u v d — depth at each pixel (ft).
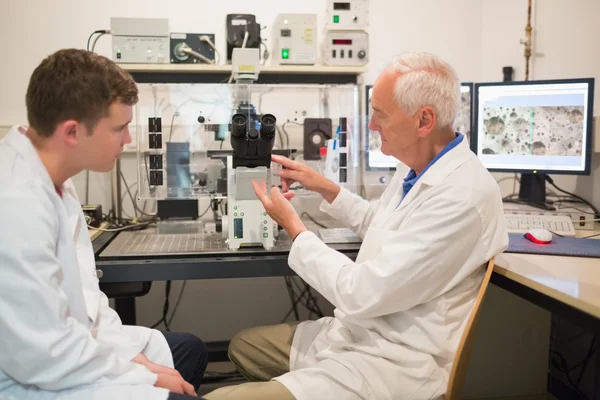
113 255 5.38
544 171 7.15
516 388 6.86
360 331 4.69
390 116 4.60
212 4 8.14
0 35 7.76
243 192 5.56
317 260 4.69
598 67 7.41
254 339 5.52
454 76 4.60
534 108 7.13
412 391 4.24
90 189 8.18
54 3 7.83
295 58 7.64
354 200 6.17
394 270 4.18
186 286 8.67
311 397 4.17
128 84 3.84
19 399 3.39
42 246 3.34
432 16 8.78
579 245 5.56
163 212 7.07
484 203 4.27
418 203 4.53
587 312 3.73
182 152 6.76
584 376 7.15
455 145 4.64
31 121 3.67
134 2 7.98
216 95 7.08
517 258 5.13
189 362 5.20
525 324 6.77
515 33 8.44
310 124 7.37
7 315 3.21
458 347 4.02
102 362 3.56
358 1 7.68
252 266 5.43
